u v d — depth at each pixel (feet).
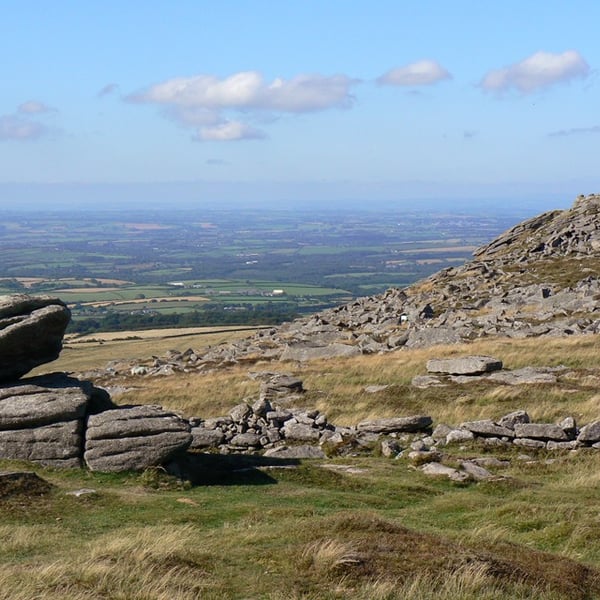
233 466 98.07
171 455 90.38
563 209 402.52
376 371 169.99
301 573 54.19
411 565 55.26
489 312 247.70
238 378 179.11
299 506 79.36
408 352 190.80
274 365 200.13
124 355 385.70
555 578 55.98
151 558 55.47
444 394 139.44
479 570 54.24
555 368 154.30
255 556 57.77
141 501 78.64
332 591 51.19
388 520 71.31
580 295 245.24
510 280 298.35
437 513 78.79
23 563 56.85
